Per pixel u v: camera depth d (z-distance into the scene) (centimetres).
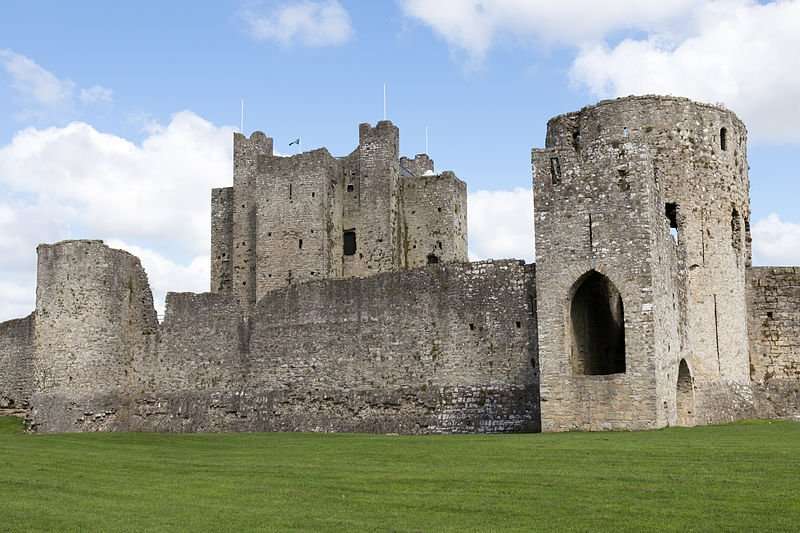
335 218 6494
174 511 2138
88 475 2775
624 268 4016
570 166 4178
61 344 5391
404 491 2344
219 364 5341
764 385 4934
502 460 2855
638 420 3922
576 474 2511
